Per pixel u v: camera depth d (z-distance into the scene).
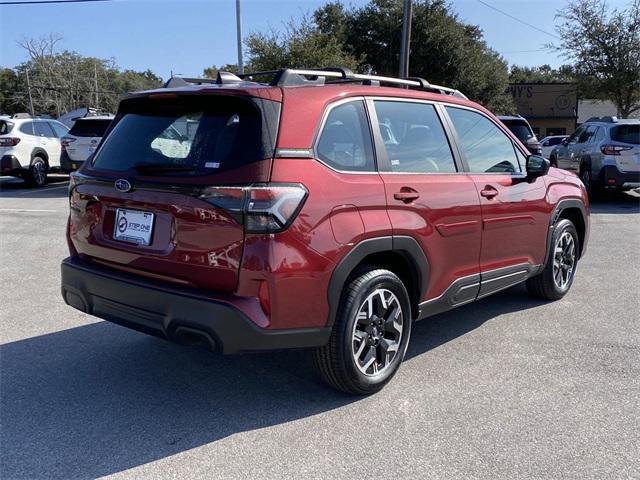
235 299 3.15
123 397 3.81
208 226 3.18
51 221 10.48
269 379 4.10
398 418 3.55
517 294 6.21
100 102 68.38
